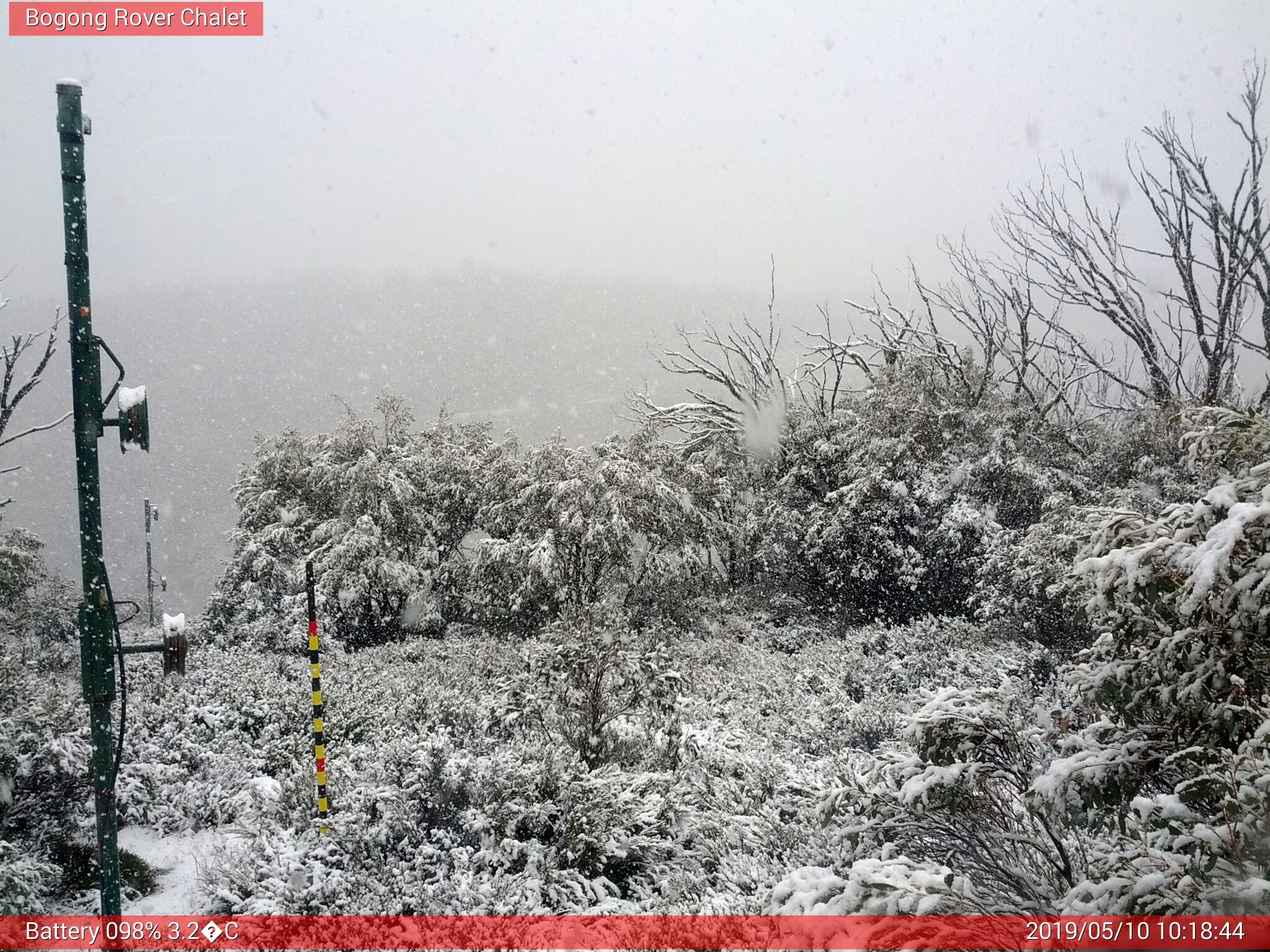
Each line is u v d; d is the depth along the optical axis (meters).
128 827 6.52
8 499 11.65
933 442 14.92
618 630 8.12
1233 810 2.75
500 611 17.05
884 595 15.09
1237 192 11.36
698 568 17.03
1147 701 3.42
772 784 6.55
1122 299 12.99
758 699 9.53
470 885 5.22
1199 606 3.11
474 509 19.23
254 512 19.56
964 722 3.88
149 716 8.43
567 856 5.78
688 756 7.33
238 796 6.64
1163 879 2.72
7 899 4.93
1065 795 3.35
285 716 8.53
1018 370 14.60
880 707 8.33
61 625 16.36
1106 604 3.32
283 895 4.99
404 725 8.22
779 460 17.64
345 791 6.36
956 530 13.29
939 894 2.95
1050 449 13.93
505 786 6.36
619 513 15.89
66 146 4.11
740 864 5.23
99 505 4.21
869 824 3.87
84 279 4.14
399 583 17.33
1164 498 11.23
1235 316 11.84
